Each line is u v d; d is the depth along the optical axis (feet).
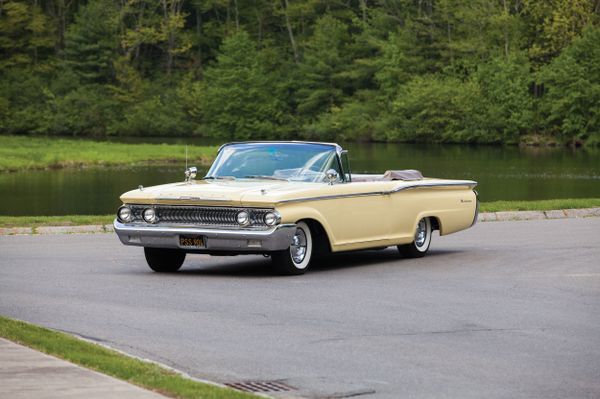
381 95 584.40
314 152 83.92
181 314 59.98
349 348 51.16
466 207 93.76
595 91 514.68
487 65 544.62
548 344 52.37
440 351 50.62
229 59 607.78
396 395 42.57
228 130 604.49
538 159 397.39
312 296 66.95
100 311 60.80
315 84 601.62
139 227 77.56
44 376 41.91
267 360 48.49
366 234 82.89
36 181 278.26
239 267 83.10
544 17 578.25
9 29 632.79
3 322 53.72
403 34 585.22
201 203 75.77
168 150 412.16
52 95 604.08
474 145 527.40
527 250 94.12
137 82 618.85
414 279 75.20
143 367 44.47
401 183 86.63
